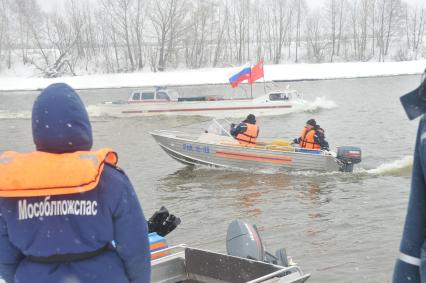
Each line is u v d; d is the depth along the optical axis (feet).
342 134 62.95
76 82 168.76
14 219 7.33
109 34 221.66
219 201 33.88
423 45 245.45
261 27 246.06
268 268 12.65
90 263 7.31
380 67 179.63
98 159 7.39
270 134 65.57
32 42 241.55
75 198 7.25
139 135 67.31
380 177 39.50
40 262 7.34
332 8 246.68
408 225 6.08
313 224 28.27
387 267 21.88
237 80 69.62
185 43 209.87
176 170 44.37
